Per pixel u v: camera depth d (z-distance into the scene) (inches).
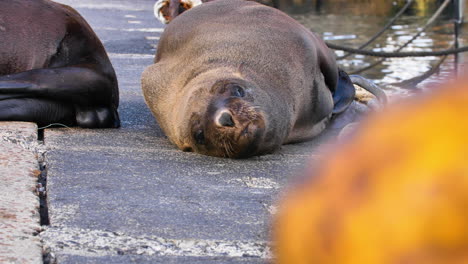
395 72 792.9
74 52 441.4
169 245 214.5
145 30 973.2
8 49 426.0
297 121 422.6
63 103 420.5
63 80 414.0
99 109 435.2
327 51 482.9
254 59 398.3
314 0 1743.4
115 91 458.3
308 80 428.8
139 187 287.0
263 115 353.4
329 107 462.6
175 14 614.5
